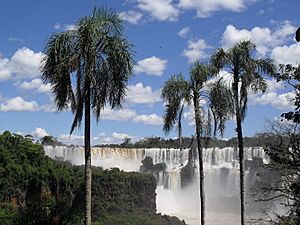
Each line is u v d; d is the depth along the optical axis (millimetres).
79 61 23062
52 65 23406
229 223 85938
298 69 18344
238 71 30859
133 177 74688
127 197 73375
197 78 31281
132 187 74500
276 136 26406
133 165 107500
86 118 23594
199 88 31484
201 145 31641
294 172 22250
